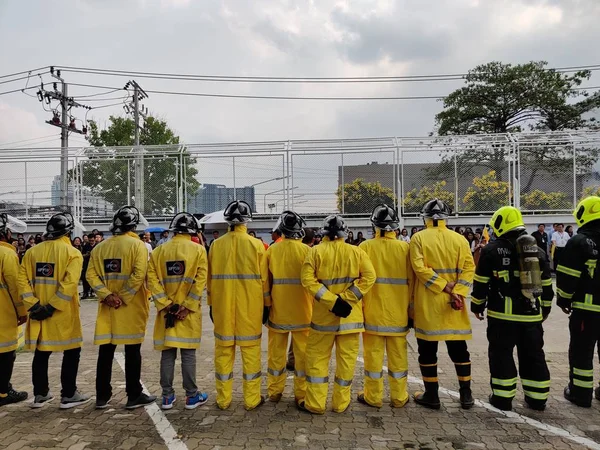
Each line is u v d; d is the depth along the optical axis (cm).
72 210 1945
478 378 569
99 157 1966
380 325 467
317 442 396
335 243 455
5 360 489
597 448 385
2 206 2005
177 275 467
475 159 1788
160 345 469
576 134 1764
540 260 464
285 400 499
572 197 1752
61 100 2559
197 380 571
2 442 400
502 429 421
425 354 475
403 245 481
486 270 470
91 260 483
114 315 471
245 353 467
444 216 480
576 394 475
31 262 477
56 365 647
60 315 470
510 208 477
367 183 1822
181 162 1922
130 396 476
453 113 3122
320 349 454
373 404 472
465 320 467
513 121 3123
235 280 470
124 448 388
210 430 422
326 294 432
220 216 1489
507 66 3083
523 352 468
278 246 485
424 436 407
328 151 1845
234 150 1902
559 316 962
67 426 434
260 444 393
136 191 1938
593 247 466
